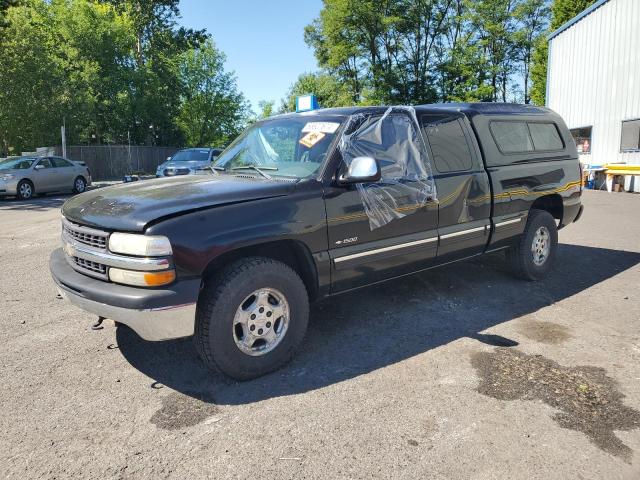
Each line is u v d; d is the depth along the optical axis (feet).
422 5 132.26
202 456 8.41
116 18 123.75
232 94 175.63
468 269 20.12
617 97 54.80
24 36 89.66
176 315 9.83
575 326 14.12
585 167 57.47
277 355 11.36
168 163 50.29
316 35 151.53
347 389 10.64
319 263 11.84
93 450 8.61
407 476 7.84
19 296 17.20
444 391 10.49
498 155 16.48
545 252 18.53
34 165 55.83
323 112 13.84
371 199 12.72
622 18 53.67
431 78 140.26
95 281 10.61
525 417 9.46
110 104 116.67
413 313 15.29
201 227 10.12
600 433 8.95
